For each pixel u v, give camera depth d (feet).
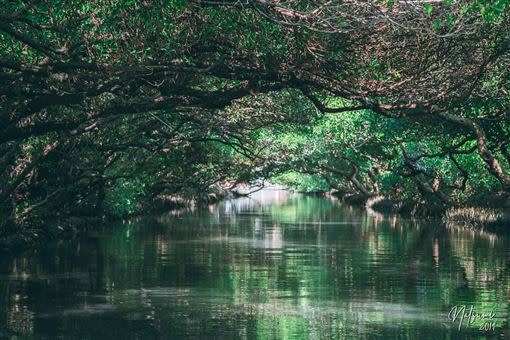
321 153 242.58
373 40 81.35
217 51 81.41
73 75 79.00
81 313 70.18
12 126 86.53
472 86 92.38
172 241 135.54
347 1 68.80
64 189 138.72
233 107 140.15
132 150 174.40
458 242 132.26
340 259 107.55
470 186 190.80
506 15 82.79
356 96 84.74
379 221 190.70
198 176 225.97
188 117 133.39
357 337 61.26
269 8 69.51
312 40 77.87
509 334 62.49
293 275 91.71
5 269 97.30
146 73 79.30
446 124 145.48
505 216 160.25
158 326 65.00
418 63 84.94
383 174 229.45
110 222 185.98
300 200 343.67
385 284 85.05
